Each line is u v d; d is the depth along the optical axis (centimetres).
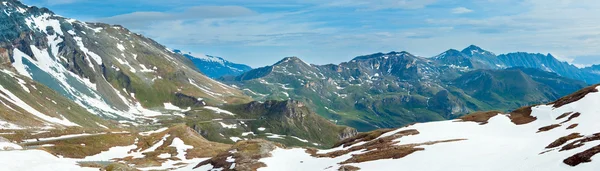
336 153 10812
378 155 8962
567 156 5619
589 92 12450
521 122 12069
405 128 13212
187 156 16538
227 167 10550
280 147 12825
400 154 8594
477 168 6519
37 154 8050
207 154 17025
